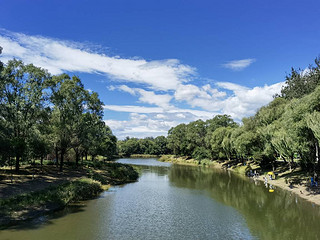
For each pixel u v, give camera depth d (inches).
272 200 1354.6
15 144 1304.1
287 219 1010.7
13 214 930.1
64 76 1979.6
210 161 4160.9
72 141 1867.6
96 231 862.5
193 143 4820.4
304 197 1359.5
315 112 1166.3
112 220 997.8
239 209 1190.3
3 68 1314.0
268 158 2314.2
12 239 754.8
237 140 2534.5
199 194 1563.7
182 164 4424.2
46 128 1658.5
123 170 2303.2
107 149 3292.3
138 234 849.5
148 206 1243.8
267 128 1961.1
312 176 1667.1
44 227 877.8
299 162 1979.6
